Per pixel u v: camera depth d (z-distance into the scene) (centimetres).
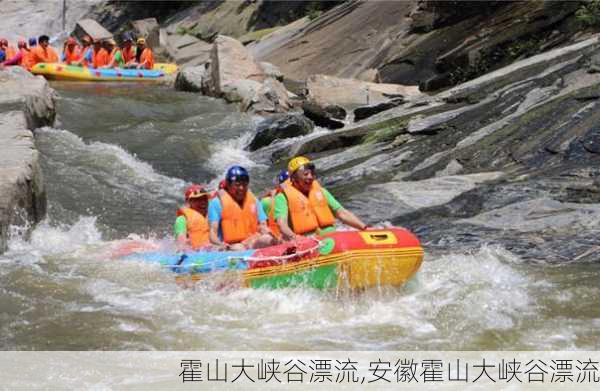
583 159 1577
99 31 4297
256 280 1048
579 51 2055
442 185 1571
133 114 2520
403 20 3331
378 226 1415
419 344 888
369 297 1013
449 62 2620
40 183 1466
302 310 995
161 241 1355
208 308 1006
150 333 924
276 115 2427
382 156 1848
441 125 1919
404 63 2978
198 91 3039
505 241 1260
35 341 897
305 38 3716
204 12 4972
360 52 3306
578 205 1372
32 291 1064
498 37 2559
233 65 2933
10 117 1798
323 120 2370
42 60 3388
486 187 1526
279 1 4569
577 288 1049
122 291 1073
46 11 5619
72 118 2381
